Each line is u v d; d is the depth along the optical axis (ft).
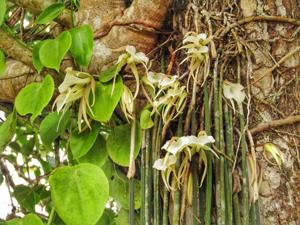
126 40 2.26
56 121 2.43
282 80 2.09
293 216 1.95
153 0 2.21
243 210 1.91
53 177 2.04
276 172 1.99
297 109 2.06
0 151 2.53
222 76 2.08
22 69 2.46
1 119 2.89
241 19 2.16
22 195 2.93
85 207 1.99
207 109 2.02
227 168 1.96
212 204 2.01
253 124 2.05
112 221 2.83
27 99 2.20
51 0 2.44
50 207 2.99
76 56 2.12
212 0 2.23
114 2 2.29
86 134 2.28
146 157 2.13
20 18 2.78
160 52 2.32
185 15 2.29
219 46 2.15
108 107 2.12
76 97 2.16
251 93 2.08
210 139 1.92
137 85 2.13
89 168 2.08
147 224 2.05
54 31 2.62
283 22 2.15
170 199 2.08
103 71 2.23
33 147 3.39
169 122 2.12
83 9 2.35
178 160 1.99
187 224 1.99
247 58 2.10
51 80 2.18
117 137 2.28
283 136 2.02
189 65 2.19
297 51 2.13
